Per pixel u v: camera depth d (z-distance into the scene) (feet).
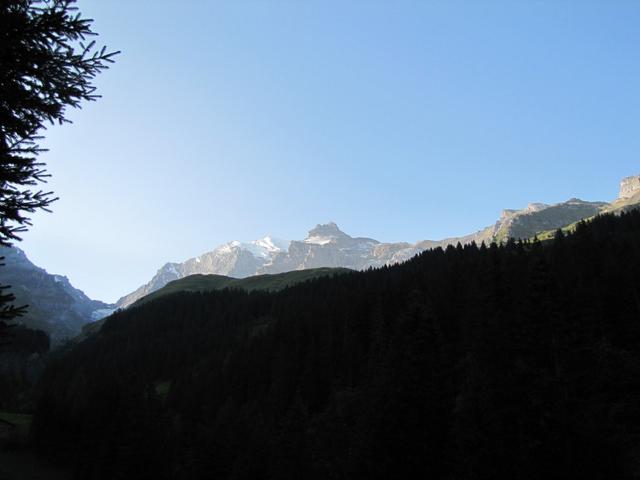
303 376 312.71
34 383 577.43
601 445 107.86
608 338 214.28
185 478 221.46
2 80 33.71
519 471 105.50
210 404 348.18
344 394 247.91
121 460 227.20
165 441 255.70
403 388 136.36
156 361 516.73
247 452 197.77
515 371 127.65
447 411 135.44
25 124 35.37
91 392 354.95
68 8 33.63
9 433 366.22
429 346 148.05
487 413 117.19
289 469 172.86
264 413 293.84
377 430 133.90
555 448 106.22
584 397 149.89
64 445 330.54
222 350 478.59
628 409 144.25
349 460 142.72
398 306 339.98
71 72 36.01
